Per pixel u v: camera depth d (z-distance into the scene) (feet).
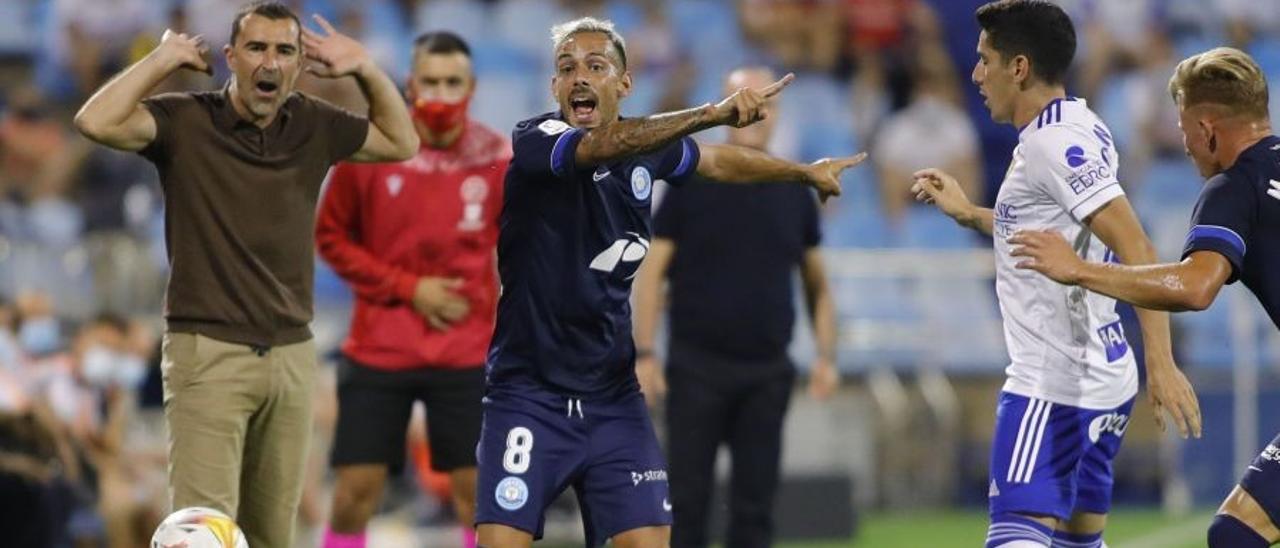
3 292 159.22
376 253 99.71
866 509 165.68
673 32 218.59
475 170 99.66
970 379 177.17
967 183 206.08
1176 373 74.69
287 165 83.15
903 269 181.98
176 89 157.17
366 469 99.60
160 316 160.76
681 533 107.24
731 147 78.13
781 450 108.78
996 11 76.43
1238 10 237.86
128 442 133.39
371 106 86.48
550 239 72.74
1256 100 74.33
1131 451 169.27
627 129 67.36
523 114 209.46
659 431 138.92
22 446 109.50
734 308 106.83
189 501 82.12
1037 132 74.79
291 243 83.61
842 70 220.84
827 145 211.20
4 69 206.08
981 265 182.09
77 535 126.72
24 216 171.53
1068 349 76.18
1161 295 69.72
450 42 98.73
